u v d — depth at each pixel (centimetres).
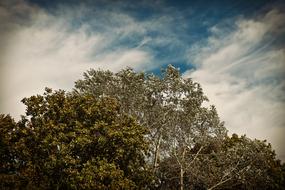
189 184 2938
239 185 3145
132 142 2530
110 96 2964
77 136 2472
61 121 2639
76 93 2961
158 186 2962
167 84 2919
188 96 2914
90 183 2277
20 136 2644
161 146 2934
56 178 2456
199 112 2889
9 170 2584
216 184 2797
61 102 2723
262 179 2823
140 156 2706
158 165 2947
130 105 2952
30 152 2528
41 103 2708
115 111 2752
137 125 2652
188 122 2888
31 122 2648
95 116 2673
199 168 2819
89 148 2539
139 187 2631
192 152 3150
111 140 2541
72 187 2295
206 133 2902
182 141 2883
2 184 2395
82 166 2458
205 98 2939
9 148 2575
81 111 2681
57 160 2353
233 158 2792
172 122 2905
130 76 2964
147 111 2939
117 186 2341
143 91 2934
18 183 2411
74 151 2491
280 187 3612
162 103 2942
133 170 2628
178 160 2808
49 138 2434
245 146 2831
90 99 2731
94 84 3045
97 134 2578
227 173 2777
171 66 2948
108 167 2361
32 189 2384
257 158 2784
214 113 2908
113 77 3042
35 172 2444
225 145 3534
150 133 2933
